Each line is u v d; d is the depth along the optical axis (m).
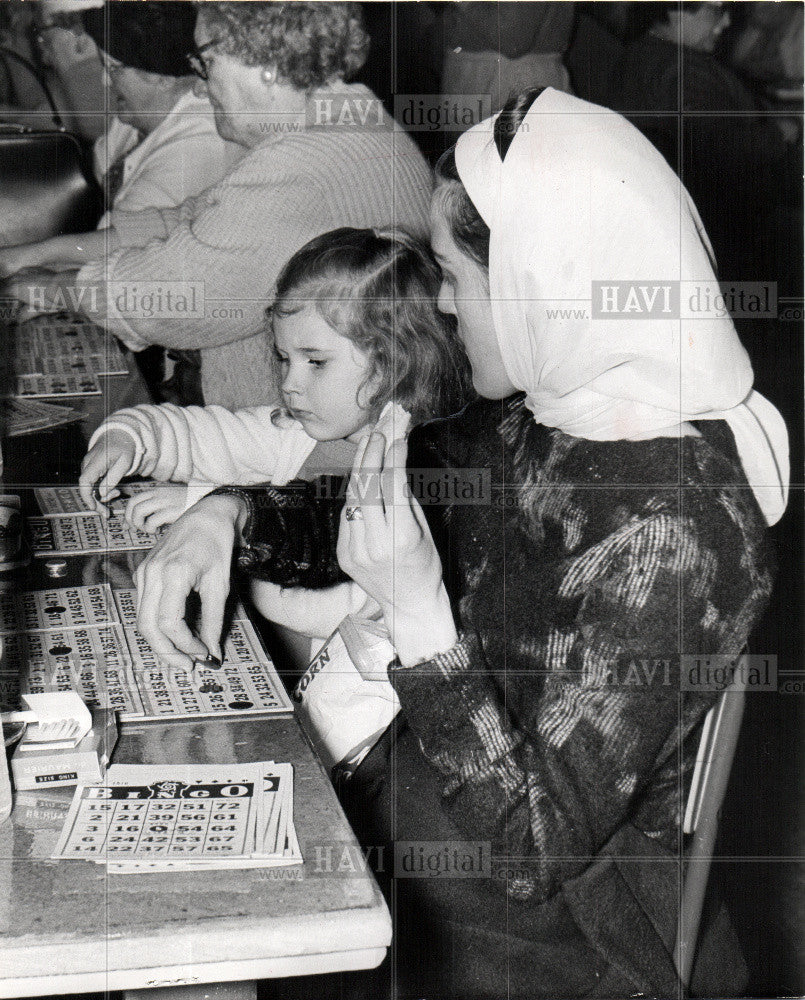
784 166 1.28
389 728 1.35
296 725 0.97
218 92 1.41
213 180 1.45
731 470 1.25
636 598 1.23
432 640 1.13
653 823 1.26
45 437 1.42
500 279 1.29
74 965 0.69
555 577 1.26
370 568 1.11
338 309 1.37
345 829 0.81
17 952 0.68
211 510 1.37
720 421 1.25
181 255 1.45
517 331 1.29
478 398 1.31
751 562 1.25
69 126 1.53
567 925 1.26
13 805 0.84
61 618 1.13
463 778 1.15
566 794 1.21
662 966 1.29
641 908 1.28
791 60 1.27
